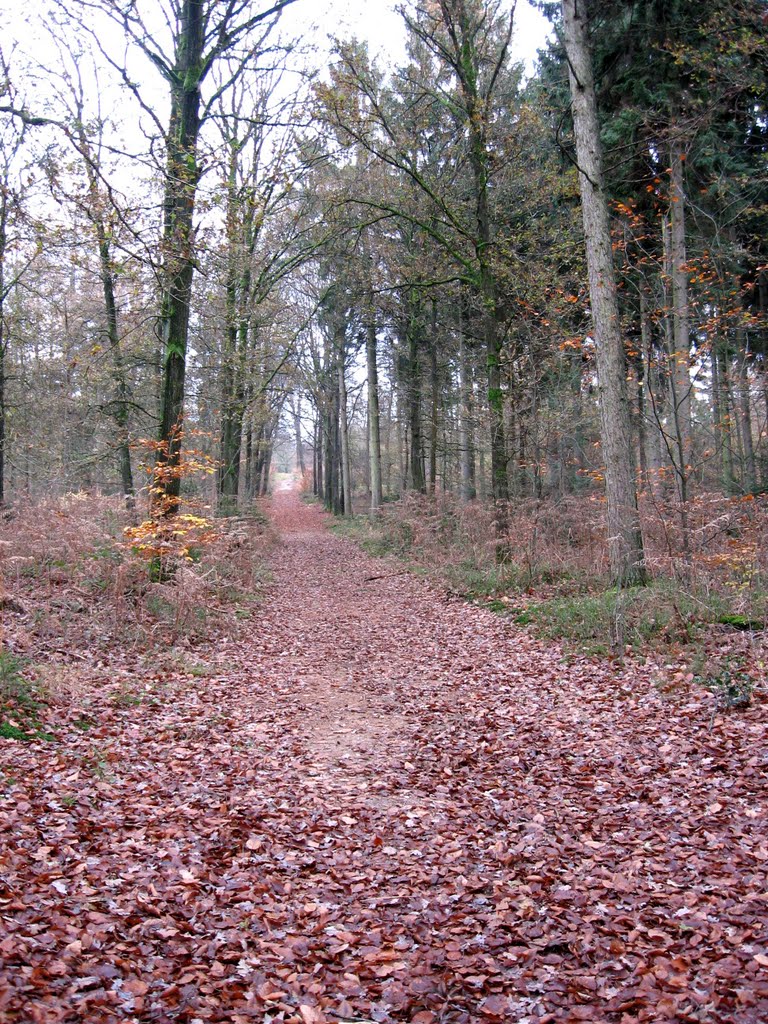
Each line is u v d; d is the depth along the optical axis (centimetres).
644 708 785
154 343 1914
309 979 367
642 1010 331
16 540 1227
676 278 1462
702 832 518
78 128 1067
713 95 1423
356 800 626
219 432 2295
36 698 740
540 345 1738
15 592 1080
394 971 376
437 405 2517
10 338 1917
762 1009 324
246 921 418
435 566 1909
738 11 1244
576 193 1597
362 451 5528
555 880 474
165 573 1235
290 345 2216
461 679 1011
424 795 639
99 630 1062
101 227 1103
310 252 2008
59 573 1202
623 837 527
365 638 1330
